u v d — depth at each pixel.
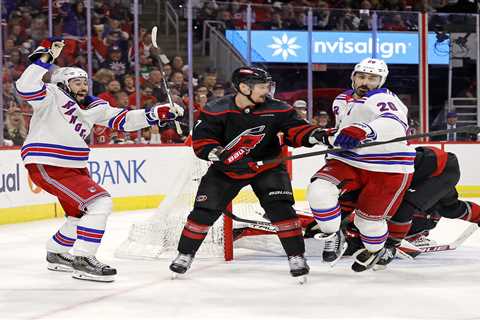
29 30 11.23
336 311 4.81
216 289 5.54
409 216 6.02
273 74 12.98
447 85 13.57
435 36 13.46
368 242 5.76
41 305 5.06
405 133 5.69
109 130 11.73
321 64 13.13
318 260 6.71
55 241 6.20
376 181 5.64
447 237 8.48
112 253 7.37
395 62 13.40
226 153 5.56
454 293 5.34
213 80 12.66
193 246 5.89
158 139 12.24
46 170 5.84
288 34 13.00
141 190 11.75
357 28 13.22
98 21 11.85
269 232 6.90
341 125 5.83
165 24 12.41
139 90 12.12
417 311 4.79
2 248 7.81
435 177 6.13
